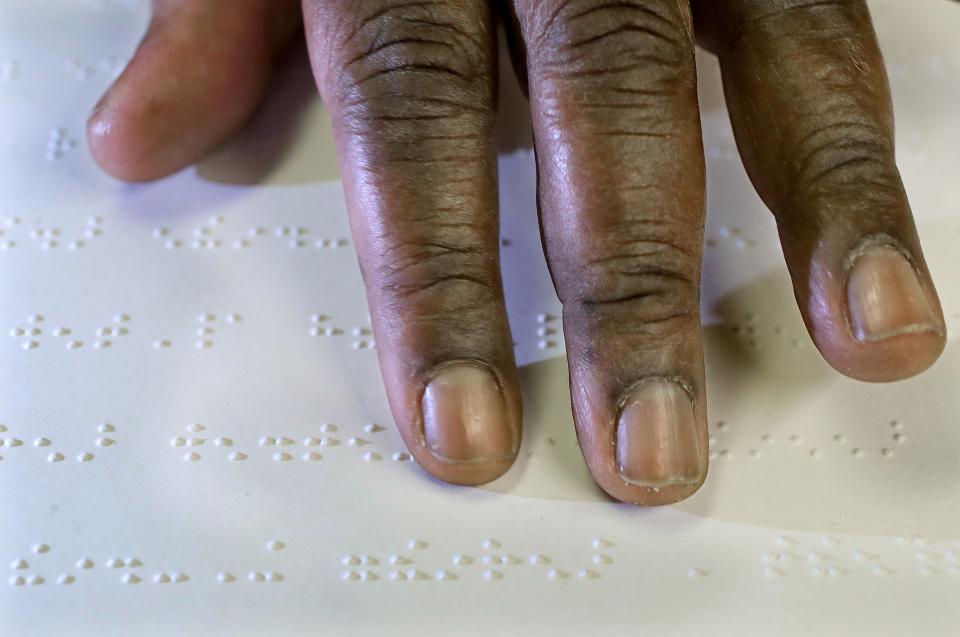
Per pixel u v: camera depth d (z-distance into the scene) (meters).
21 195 0.34
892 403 0.32
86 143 0.35
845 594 0.30
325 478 0.31
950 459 0.31
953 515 0.31
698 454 0.30
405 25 0.31
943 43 0.36
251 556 0.30
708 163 0.35
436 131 0.31
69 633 0.30
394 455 0.31
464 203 0.31
